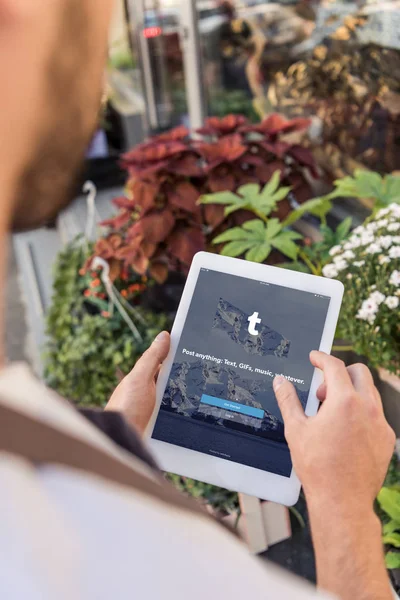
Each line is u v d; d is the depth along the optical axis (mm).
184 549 359
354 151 3074
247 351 1218
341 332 1948
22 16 336
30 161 350
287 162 3066
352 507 728
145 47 4418
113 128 5176
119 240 2812
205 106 4195
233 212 2688
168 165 2711
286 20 3311
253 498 1720
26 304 4148
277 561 1769
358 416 790
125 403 1069
